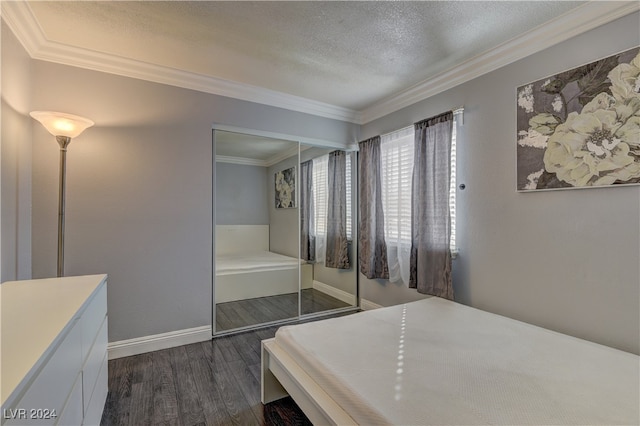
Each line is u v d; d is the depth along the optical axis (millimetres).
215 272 2959
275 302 3436
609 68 1754
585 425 1048
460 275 2641
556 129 1992
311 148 3645
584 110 1859
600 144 1791
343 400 1263
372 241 3516
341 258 3887
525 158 2166
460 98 2645
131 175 2549
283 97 3268
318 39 2217
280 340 1853
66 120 1950
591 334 1850
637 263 1675
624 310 1719
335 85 3014
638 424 1048
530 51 2137
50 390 958
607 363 1497
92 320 1505
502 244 2324
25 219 2109
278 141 3383
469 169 2561
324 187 3756
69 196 2328
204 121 2869
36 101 2219
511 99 2256
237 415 1784
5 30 1810
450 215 2611
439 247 2686
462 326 1982
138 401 1904
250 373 2260
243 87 3016
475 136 2516
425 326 1982
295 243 3549
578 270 1911
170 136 2711
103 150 2451
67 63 2324
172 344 2691
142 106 2598
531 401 1184
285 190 3465
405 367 1456
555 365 1475
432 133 2764
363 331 1896
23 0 1777
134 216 2557
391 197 3361
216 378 2186
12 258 1927
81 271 2367
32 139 2199
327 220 3799
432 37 2174
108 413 1788
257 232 3293
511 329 1931
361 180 3721
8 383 728
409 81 2918
